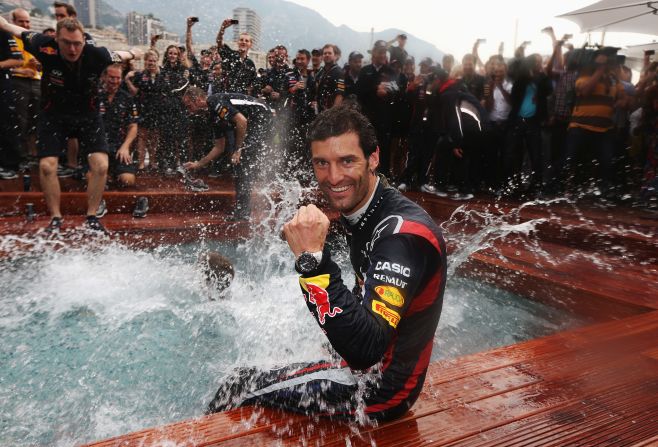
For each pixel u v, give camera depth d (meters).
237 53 6.30
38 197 4.50
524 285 3.62
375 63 6.05
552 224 4.80
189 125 6.67
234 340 2.46
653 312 2.84
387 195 1.55
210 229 4.50
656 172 5.99
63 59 3.71
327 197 1.51
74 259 3.60
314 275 1.24
